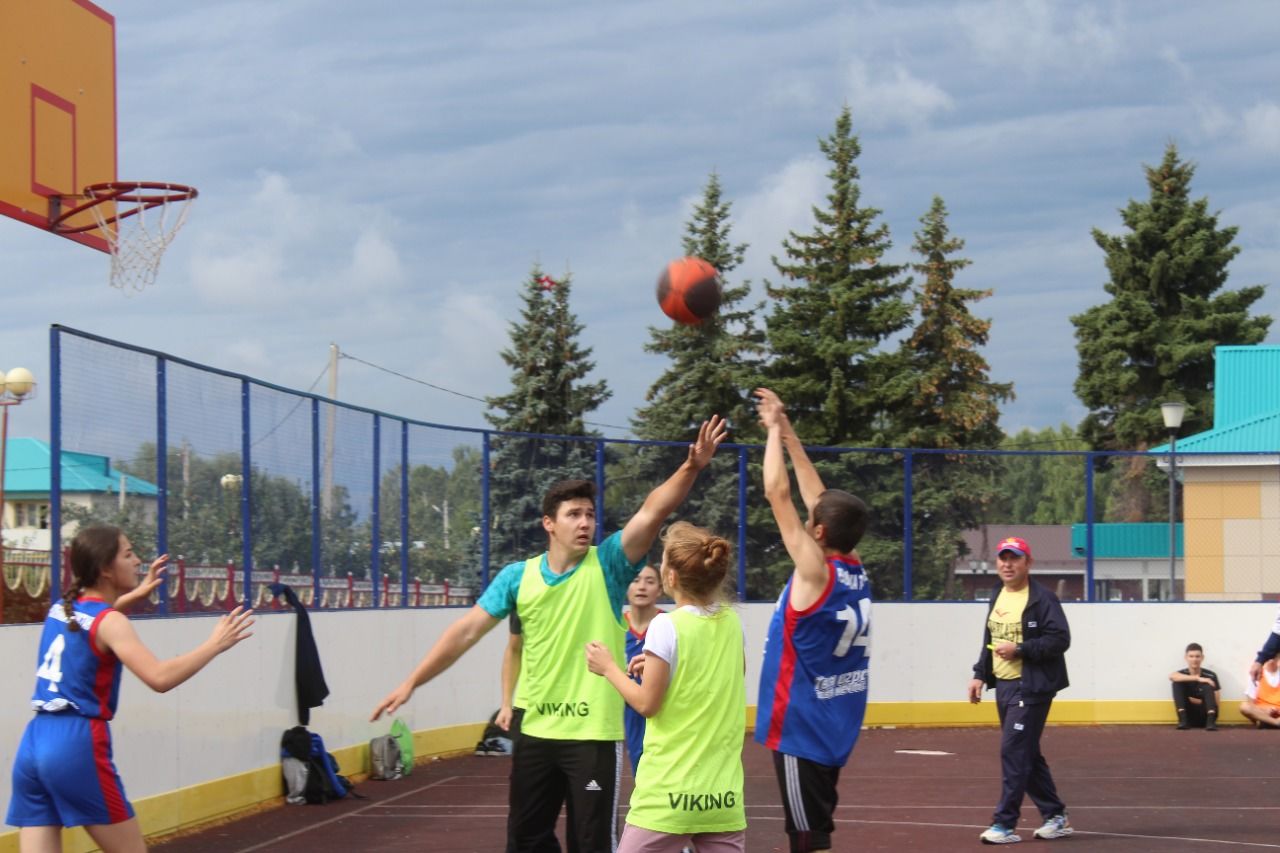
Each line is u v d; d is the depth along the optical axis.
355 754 14.27
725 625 6.09
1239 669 19.55
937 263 40.75
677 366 38.06
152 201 18.00
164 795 10.76
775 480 6.64
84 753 6.56
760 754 16.58
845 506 6.68
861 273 39.50
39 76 17.23
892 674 19.50
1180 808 12.14
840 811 12.03
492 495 17.47
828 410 37.38
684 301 7.25
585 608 6.83
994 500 20.03
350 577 14.68
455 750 16.47
